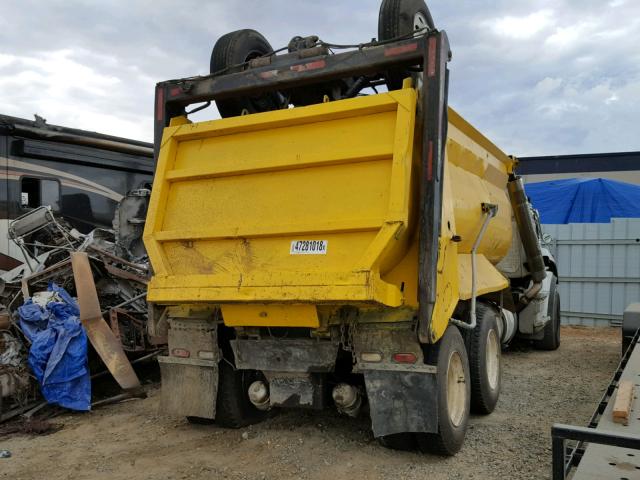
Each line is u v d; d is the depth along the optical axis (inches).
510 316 302.8
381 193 164.6
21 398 232.2
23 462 181.5
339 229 164.9
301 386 183.2
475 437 200.5
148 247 189.9
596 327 546.3
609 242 548.7
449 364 179.9
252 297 164.9
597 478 105.0
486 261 269.1
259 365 185.5
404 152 161.2
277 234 173.5
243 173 185.9
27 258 308.7
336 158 170.6
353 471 169.8
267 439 197.6
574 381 293.3
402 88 175.0
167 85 205.5
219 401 205.2
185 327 198.2
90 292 255.8
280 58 195.8
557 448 96.3
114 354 252.4
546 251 390.9
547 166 979.3
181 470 172.2
